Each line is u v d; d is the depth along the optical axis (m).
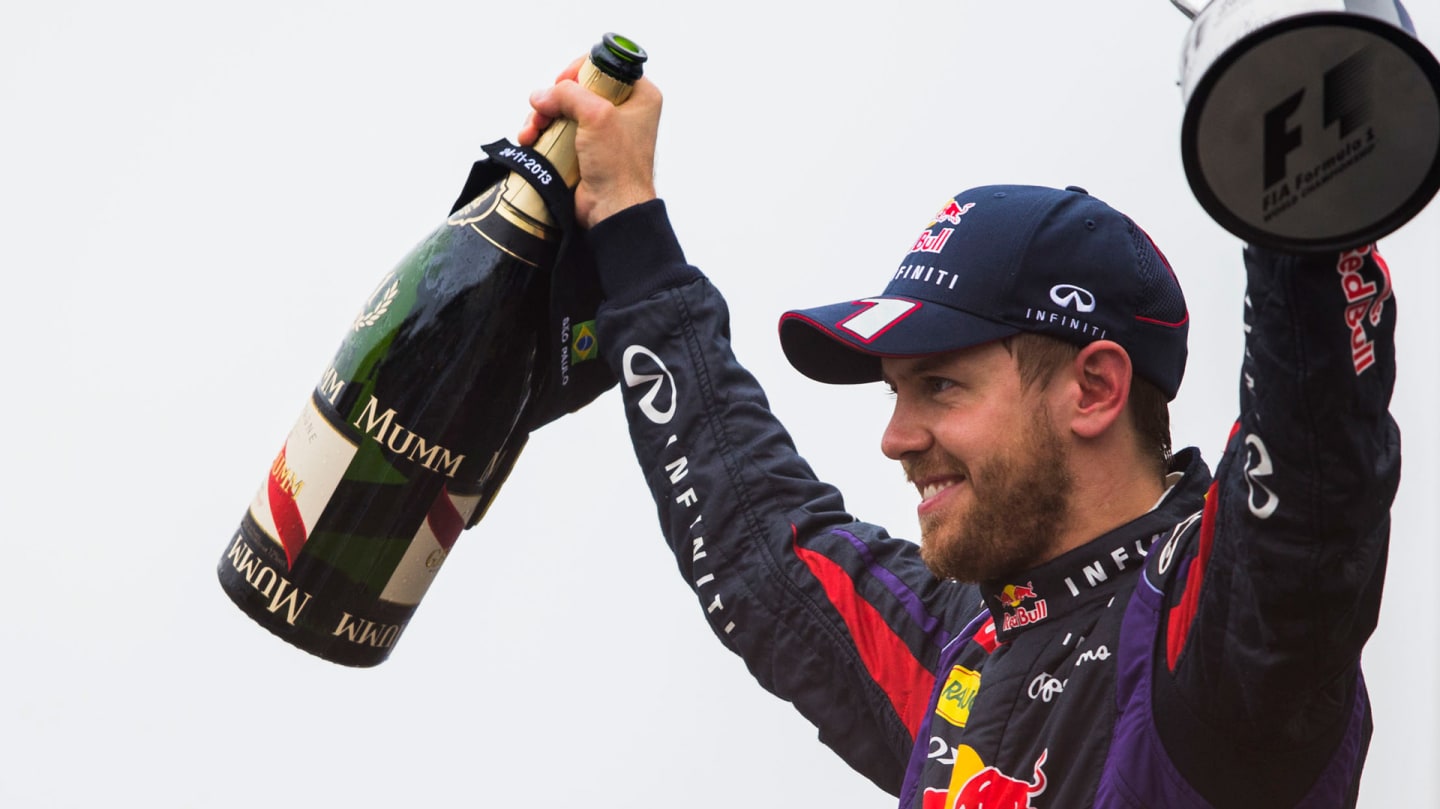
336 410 6.89
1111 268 6.01
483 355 6.89
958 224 6.18
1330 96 4.06
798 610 6.98
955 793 5.75
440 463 6.88
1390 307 4.51
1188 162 4.13
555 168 6.97
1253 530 4.62
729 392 7.23
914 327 5.99
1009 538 5.93
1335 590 4.56
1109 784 5.20
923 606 6.76
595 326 7.22
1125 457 6.03
